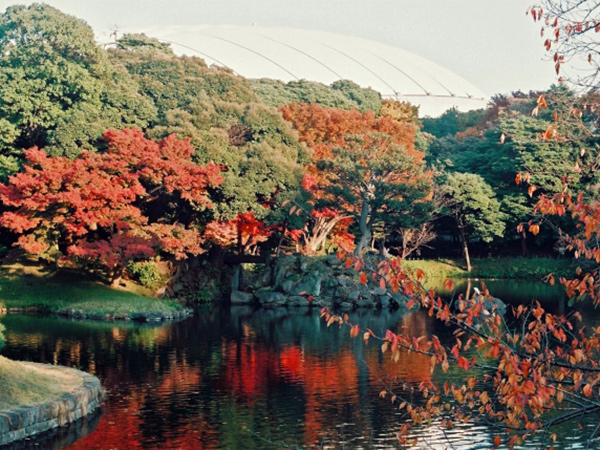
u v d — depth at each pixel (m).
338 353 31.28
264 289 51.38
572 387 9.12
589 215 8.55
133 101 53.31
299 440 19.17
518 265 69.00
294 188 53.75
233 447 18.61
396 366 28.08
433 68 152.25
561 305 46.66
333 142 68.06
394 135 69.50
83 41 52.69
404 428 10.47
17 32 52.56
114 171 46.69
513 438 8.90
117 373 27.20
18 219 44.12
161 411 21.98
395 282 8.67
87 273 49.31
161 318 42.91
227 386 25.17
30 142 53.00
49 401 20.14
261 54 136.25
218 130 52.75
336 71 137.75
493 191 70.44
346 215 57.19
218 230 51.06
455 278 68.31
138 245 44.97
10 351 31.17
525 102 82.75
